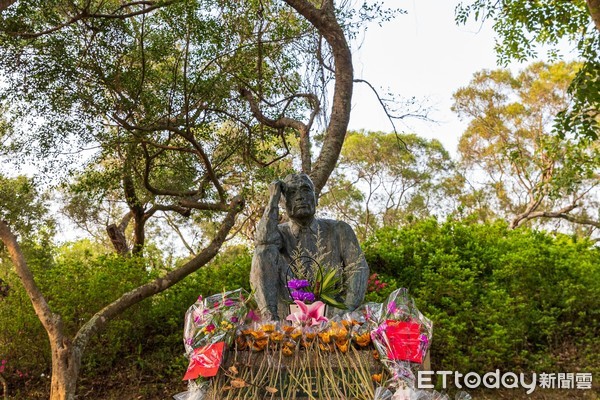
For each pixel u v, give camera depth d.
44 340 8.32
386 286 8.62
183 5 8.11
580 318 9.00
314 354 3.52
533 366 8.09
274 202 4.72
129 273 8.84
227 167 10.51
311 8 8.69
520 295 8.90
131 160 9.38
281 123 9.65
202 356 3.42
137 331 8.82
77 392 8.02
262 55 9.33
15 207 11.07
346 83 8.54
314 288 4.01
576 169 11.28
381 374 3.46
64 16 8.67
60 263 9.23
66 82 8.27
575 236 11.30
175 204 11.14
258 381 3.42
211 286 9.12
